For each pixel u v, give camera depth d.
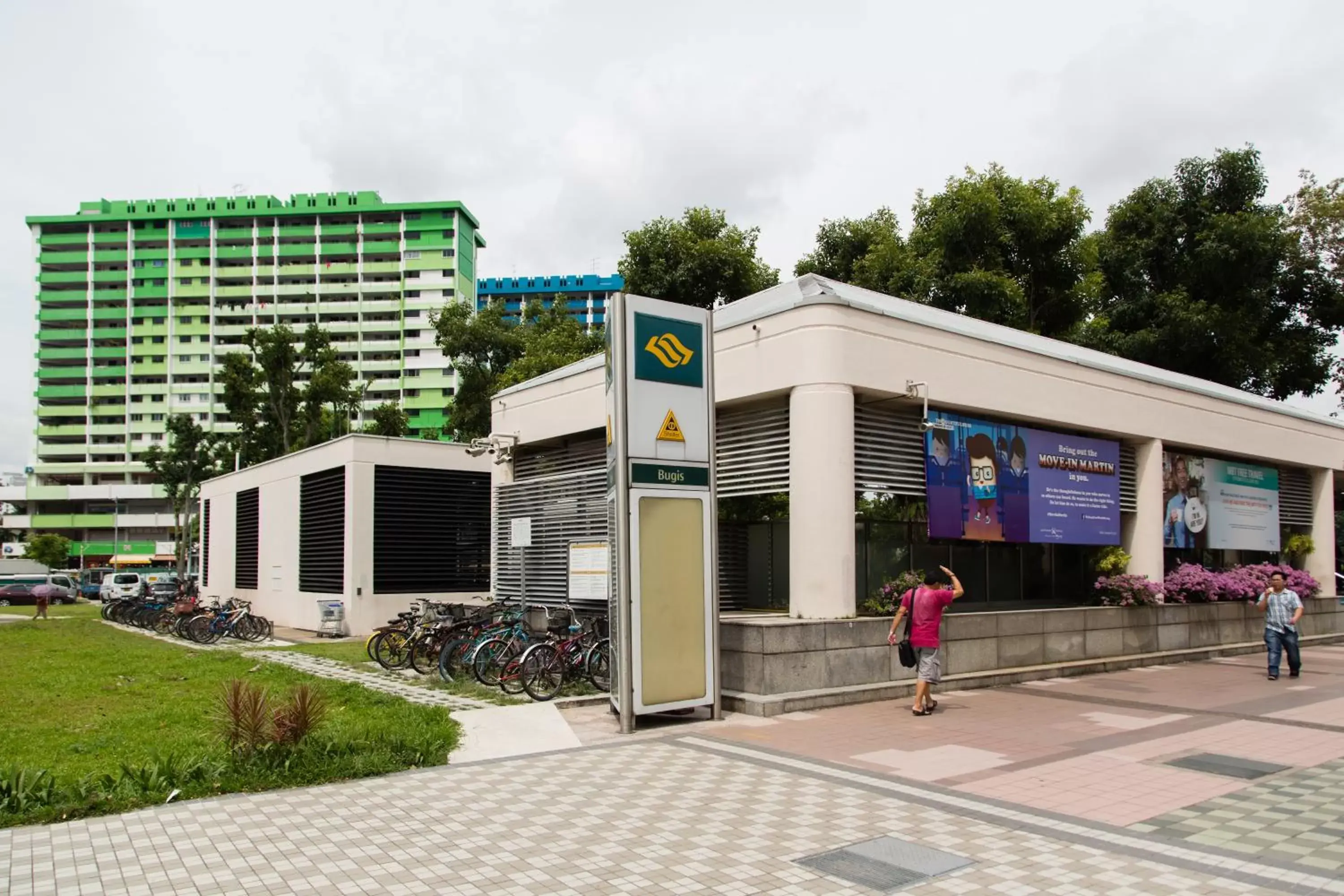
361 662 15.10
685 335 9.81
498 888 4.66
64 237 94.38
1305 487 20.41
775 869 4.94
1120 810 6.07
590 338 28.81
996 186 24.53
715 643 9.65
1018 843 5.37
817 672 10.38
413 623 14.71
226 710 7.56
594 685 11.31
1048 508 13.77
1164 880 4.75
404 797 6.41
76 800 6.11
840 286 13.64
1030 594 14.43
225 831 5.62
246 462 41.12
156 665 14.92
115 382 93.44
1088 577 15.34
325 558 22.97
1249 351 24.94
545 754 7.89
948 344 12.33
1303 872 4.86
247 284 94.19
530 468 17.03
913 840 5.42
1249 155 25.98
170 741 8.52
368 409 84.50
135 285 94.12
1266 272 25.44
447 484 22.95
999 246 24.19
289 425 39.19
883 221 28.27
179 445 58.25
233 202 94.19
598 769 7.28
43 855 5.15
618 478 9.20
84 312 93.81
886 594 11.33
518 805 6.21
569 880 4.78
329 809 6.11
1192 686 12.23
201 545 35.38
